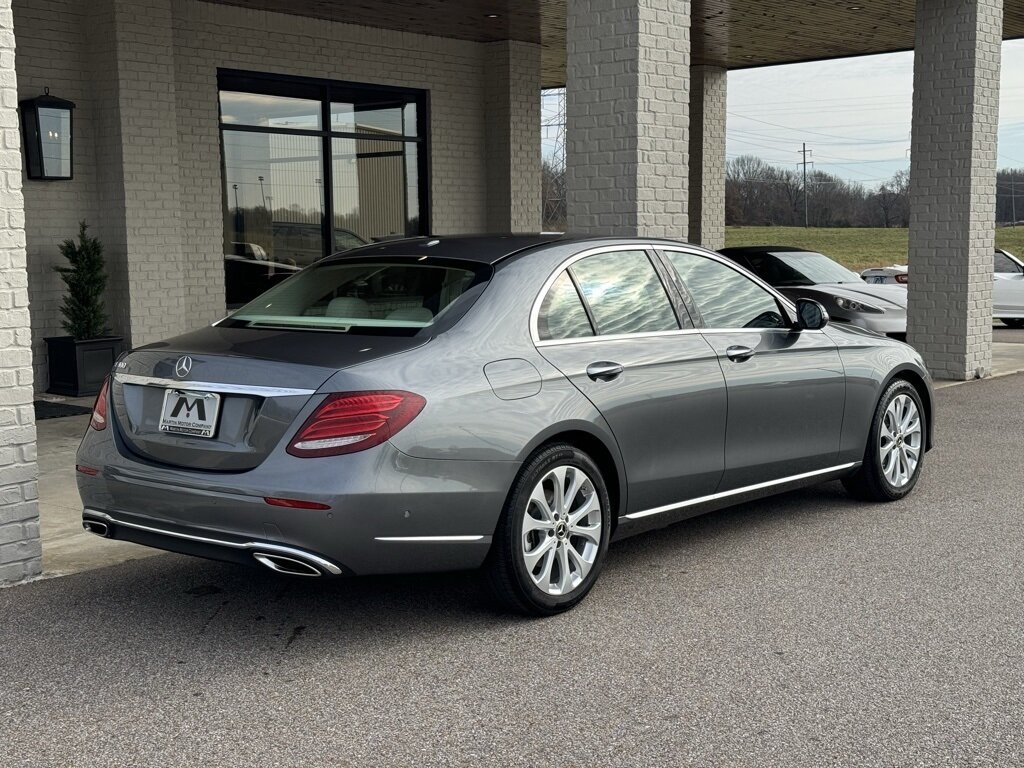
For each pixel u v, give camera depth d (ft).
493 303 14.11
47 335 33.83
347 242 43.88
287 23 40.42
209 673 12.39
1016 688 11.91
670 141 25.18
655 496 15.67
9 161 15.11
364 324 13.97
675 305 16.42
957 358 38.96
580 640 13.42
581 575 14.49
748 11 43.21
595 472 14.56
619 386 14.88
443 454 12.76
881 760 10.25
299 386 12.43
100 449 13.83
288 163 41.50
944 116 38.37
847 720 11.10
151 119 34.42
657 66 24.68
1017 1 41.55
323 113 42.55
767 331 17.69
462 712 11.33
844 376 18.90
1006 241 149.07
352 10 40.01
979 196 38.45
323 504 12.09
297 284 15.78
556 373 14.15
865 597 14.99
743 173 220.43
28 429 15.64
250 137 40.09
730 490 17.03
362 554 12.44
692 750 10.46
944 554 17.07
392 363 12.79
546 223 95.96
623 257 16.08
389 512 12.40
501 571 13.66
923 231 39.24
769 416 17.42
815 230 205.98
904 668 12.47
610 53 24.66
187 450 12.98
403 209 46.16
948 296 38.88
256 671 12.45
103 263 33.55
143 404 13.65
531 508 13.94
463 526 13.04
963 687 11.94
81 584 15.69
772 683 12.05
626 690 11.89
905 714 11.25
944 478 22.65
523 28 44.21
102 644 13.30
